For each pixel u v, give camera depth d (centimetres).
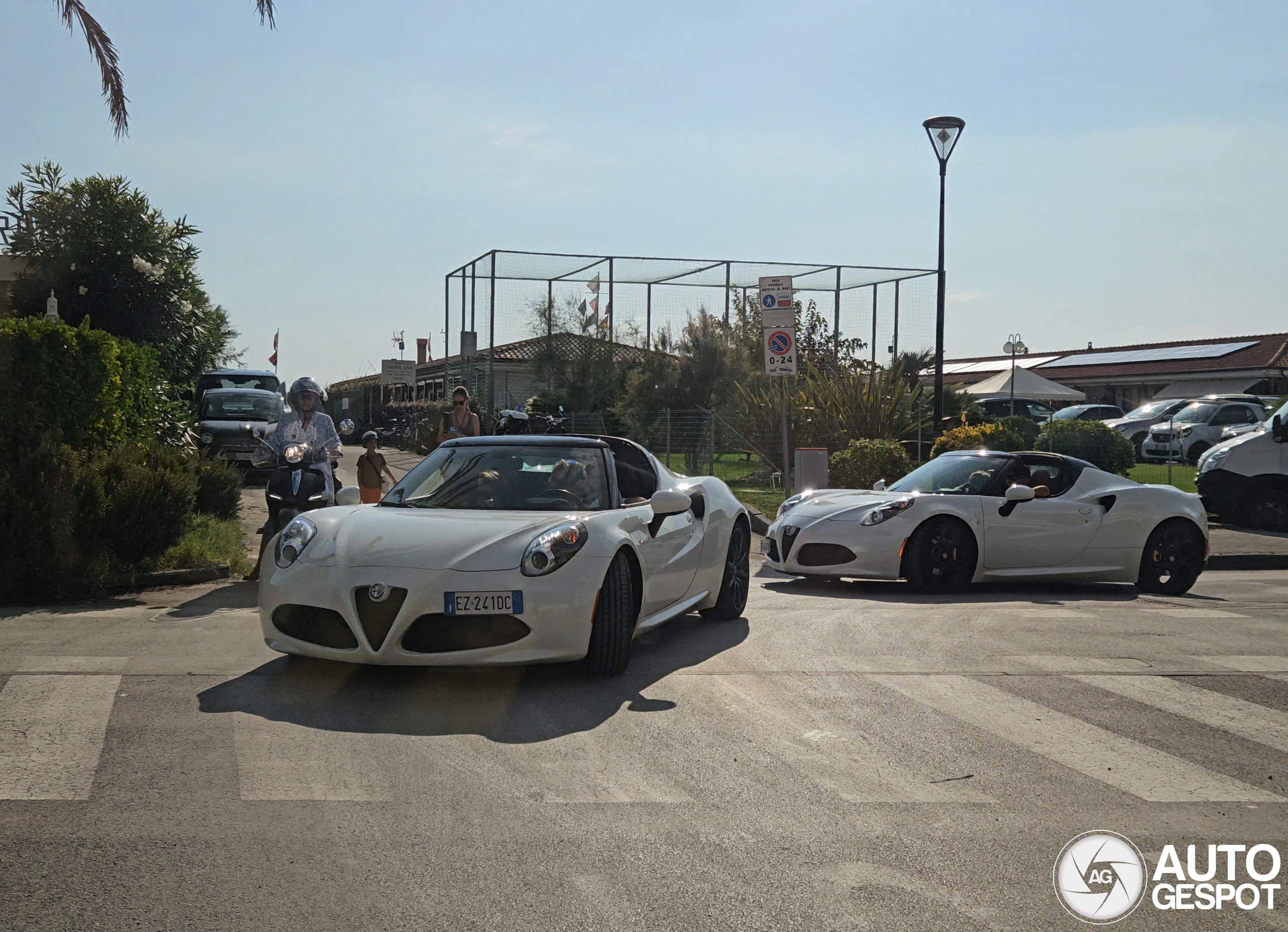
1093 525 989
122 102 1152
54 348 1070
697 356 2181
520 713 519
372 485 1149
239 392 2195
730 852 356
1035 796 418
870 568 956
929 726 509
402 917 305
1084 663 648
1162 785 434
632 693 560
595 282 2223
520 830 372
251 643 661
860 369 2055
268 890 321
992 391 3344
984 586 1024
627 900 319
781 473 1898
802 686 582
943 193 1812
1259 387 3841
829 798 410
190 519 974
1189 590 1038
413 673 590
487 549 556
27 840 353
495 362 2231
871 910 316
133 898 313
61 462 889
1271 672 630
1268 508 1523
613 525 607
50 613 773
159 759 436
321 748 457
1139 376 4166
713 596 762
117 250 1830
